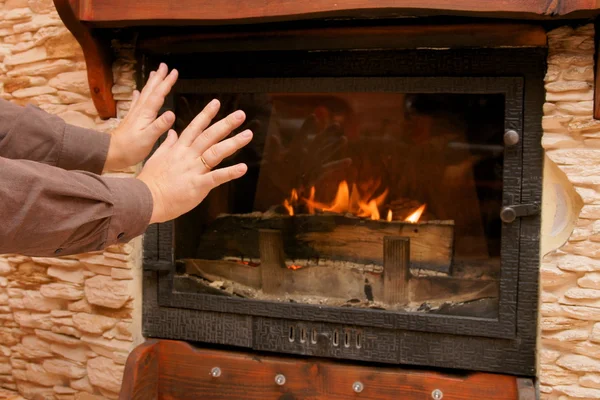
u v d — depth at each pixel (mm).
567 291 1243
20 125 1069
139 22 1293
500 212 1293
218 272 1534
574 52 1214
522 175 1276
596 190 1217
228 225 1554
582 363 1245
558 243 1268
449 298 1376
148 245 1521
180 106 1513
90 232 751
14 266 1677
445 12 1147
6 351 1735
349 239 1467
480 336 1327
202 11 1236
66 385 1669
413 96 1391
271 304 1435
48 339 1656
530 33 1220
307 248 1493
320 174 1508
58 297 1618
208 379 1500
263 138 1520
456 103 1369
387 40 1293
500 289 1303
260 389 1462
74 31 1334
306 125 1484
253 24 1344
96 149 1077
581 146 1228
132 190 774
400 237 1381
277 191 1546
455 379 1353
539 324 1290
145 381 1478
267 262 1480
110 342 1559
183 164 818
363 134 1452
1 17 1620
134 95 1150
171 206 806
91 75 1454
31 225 705
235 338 1480
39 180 704
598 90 1182
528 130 1268
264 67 1405
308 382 1433
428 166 1423
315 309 1405
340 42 1318
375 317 1369
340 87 1355
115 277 1518
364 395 1403
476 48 1284
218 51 1416
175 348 1523
